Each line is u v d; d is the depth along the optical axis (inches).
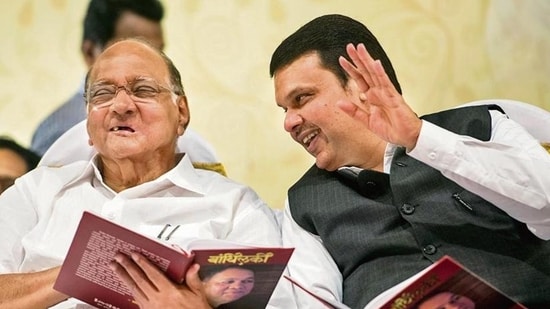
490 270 120.0
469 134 129.6
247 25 176.4
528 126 145.6
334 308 106.3
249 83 174.2
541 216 116.7
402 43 177.5
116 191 144.3
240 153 170.4
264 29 176.4
